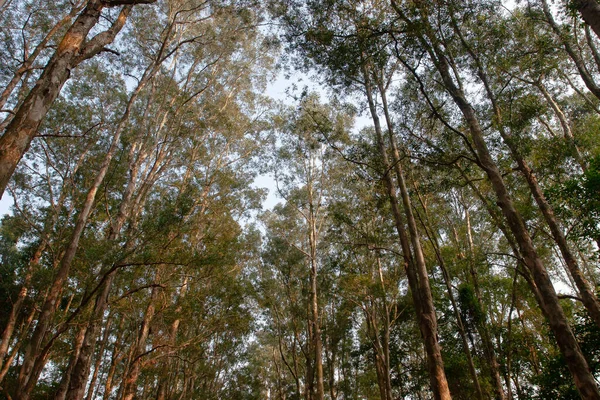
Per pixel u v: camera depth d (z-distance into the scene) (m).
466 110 9.19
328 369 24.62
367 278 15.68
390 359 19.64
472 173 13.69
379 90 12.95
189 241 13.35
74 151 15.89
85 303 8.32
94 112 16.08
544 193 11.27
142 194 13.95
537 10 12.16
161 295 13.78
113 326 17.53
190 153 17.69
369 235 15.00
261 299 20.67
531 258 7.30
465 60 11.29
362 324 24.11
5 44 12.51
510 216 7.79
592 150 12.59
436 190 12.27
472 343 16.08
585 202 10.60
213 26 17.56
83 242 10.77
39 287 12.02
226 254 12.53
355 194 16.69
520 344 15.53
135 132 15.27
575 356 6.36
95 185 10.08
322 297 21.36
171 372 18.84
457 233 18.25
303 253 20.45
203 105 17.91
